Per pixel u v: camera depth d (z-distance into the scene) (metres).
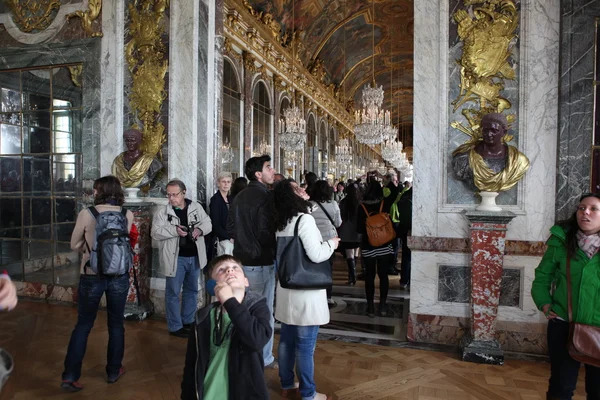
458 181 4.81
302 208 3.28
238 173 11.80
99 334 5.03
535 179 4.59
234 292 2.02
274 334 5.08
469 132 4.78
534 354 4.52
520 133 4.63
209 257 5.46
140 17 6.02
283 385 3.62
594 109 4.43
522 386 3.80
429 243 4.83
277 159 14.68
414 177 4.91
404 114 42.59
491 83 4.72
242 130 12.01
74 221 6.40
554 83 4.54
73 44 6.29
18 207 6.74
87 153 6.28
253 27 11.92
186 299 5.09
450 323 4.80
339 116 24.80
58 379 3.87
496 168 4.43
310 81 18.03
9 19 6.59
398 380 3.90
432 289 4.86
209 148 5.96
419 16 4.89
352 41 19.67
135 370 4.08
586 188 4.43
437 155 4.84
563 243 2.73
